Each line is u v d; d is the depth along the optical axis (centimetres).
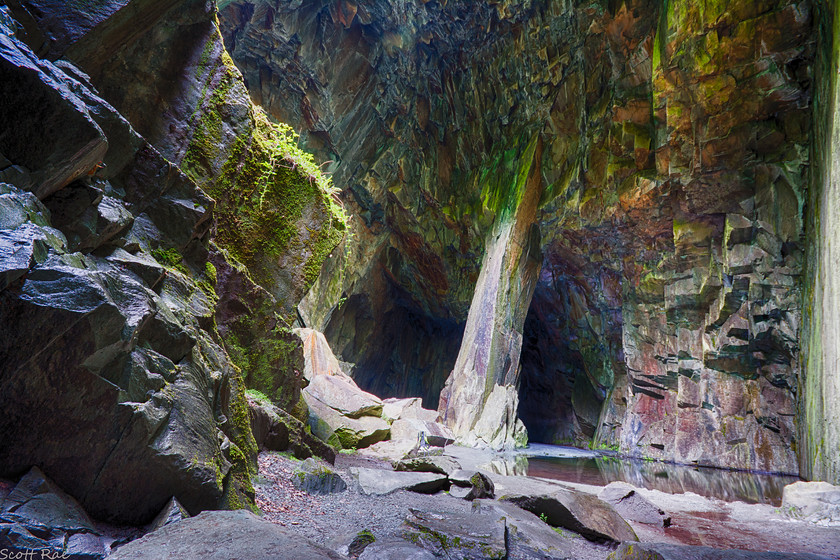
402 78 2205
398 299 3073
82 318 293
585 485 934
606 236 2056
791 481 1291
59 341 290
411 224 2553
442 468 723
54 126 320
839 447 1028
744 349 1670
